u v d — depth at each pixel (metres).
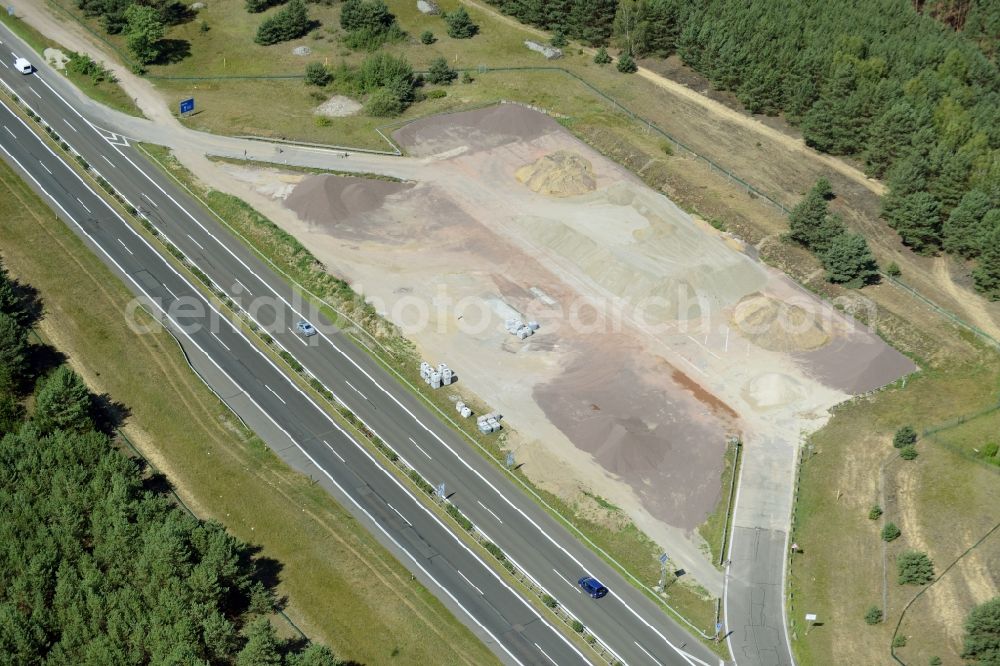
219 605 97.06
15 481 105.56
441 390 124.88
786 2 187.75
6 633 90.81
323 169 159.62
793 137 169.88
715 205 153.25
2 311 125.38
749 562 107.25
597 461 116.88
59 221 144.75
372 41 190.88
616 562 107.00
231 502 110.19
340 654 96.38
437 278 140.88
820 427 122.12
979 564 103.81
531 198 156.12
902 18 187.25
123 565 98.25
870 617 99.56
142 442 116.19
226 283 138.25
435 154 165.12
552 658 97.75
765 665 97.69
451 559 106.56
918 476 114.31
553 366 128.75
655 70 187.12
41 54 179.75
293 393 124.06
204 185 154.88
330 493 112.44
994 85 177.88
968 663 94.88
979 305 138.50
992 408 121.94
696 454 118.12
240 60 185.62
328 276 139.00
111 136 163.25
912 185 146.75
